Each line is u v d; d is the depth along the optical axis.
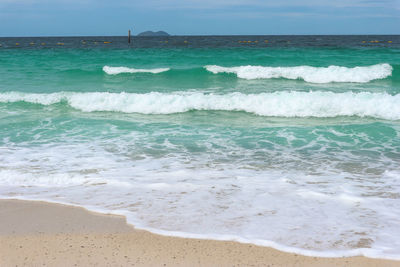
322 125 8.70
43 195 4.66
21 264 3.13
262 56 22.30
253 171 5.62
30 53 27.11
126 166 5.86
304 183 5.07
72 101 10.98
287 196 4.57
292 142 7.36
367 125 8.59
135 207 4.26
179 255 3.26
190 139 7.61
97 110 10.48
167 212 4.11
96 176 5.35
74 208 4.26
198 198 4.50
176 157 6.38
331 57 21.72
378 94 10.25
